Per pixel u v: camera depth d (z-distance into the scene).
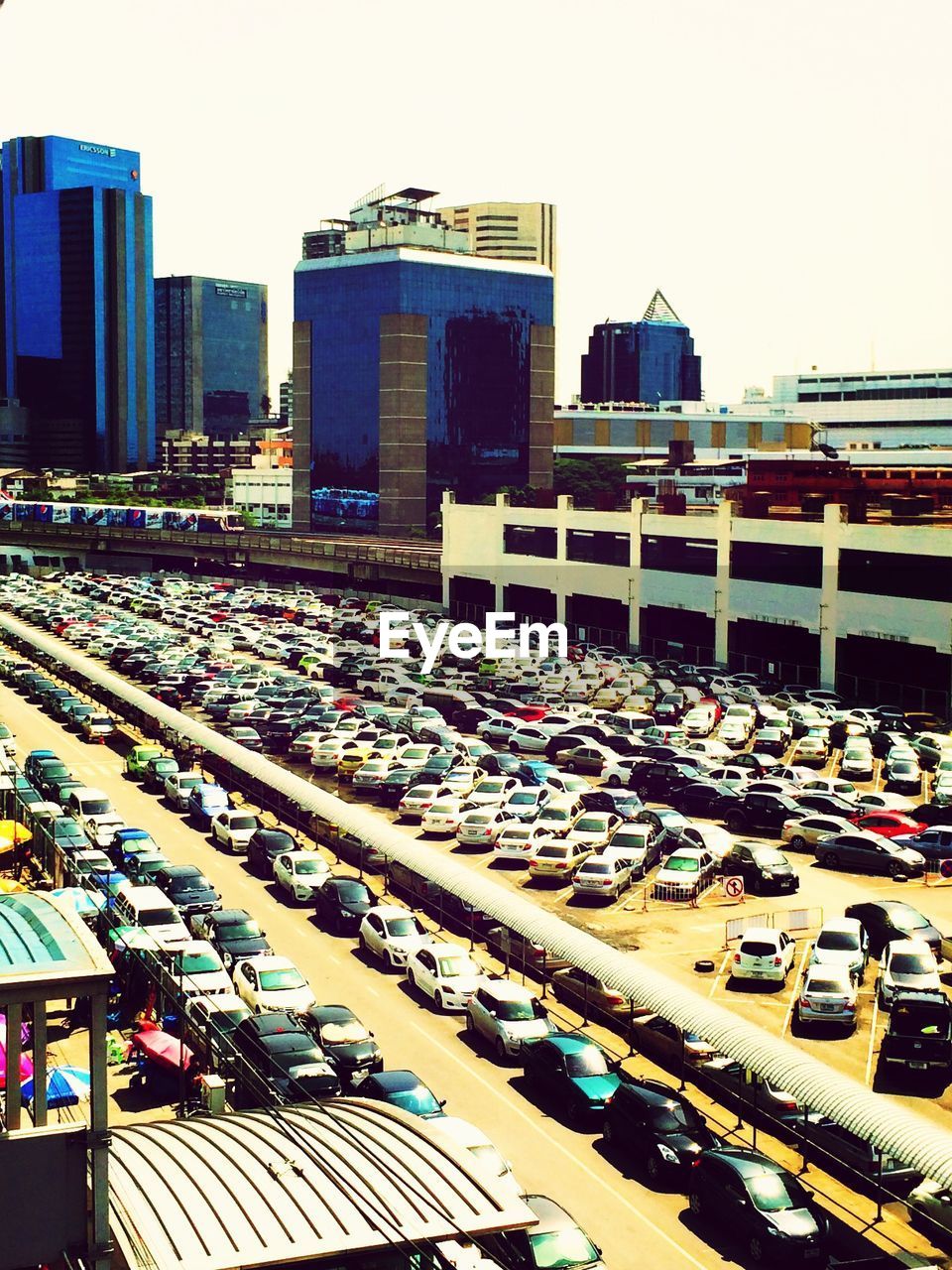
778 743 84.06
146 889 49.12
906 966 43.69
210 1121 25.88
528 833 60.59
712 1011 34.44
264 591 184.12
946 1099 37.06
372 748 78.44
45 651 110.44
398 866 55.69
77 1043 39.78
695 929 51.53
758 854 56.88
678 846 61.81
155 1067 36.50
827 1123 33.28
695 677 109.12
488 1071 38.91
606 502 139.38
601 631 133.25
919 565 95.94
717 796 68.19
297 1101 34.12
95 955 21.61
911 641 96.44
